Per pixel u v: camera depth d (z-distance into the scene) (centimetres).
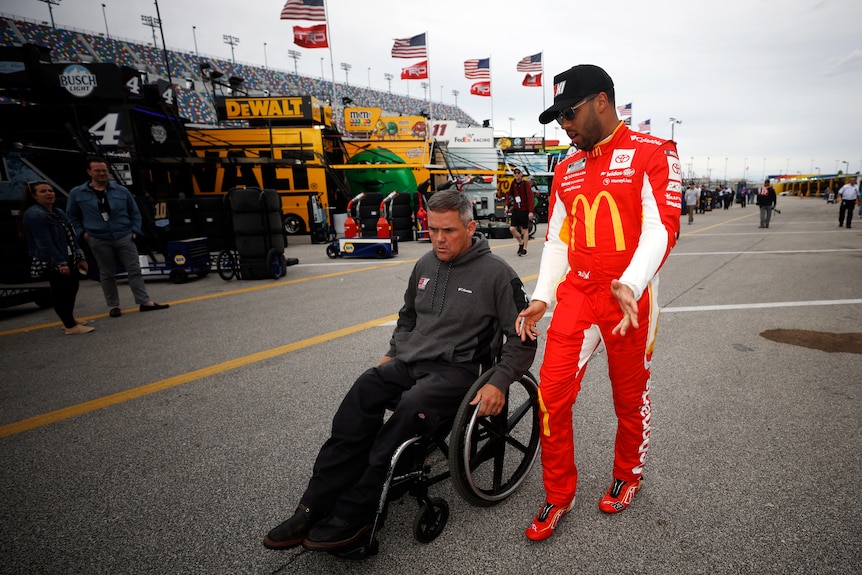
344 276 797
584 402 301
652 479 218
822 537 177
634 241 161
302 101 1695
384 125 2077
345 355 402
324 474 171
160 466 242
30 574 172
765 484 211
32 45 932
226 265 785
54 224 468
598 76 155
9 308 644
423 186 1432
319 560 177
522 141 2652
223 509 208
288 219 1483
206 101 4753
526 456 219
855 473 216
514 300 196
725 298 564
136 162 971
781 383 318
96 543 188
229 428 280
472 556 176
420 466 176
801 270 736
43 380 363
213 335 470
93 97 958
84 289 765
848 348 380
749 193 5153
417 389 178
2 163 795
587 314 171
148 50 5541
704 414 278
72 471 240
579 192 170
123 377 365
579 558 173
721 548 174
